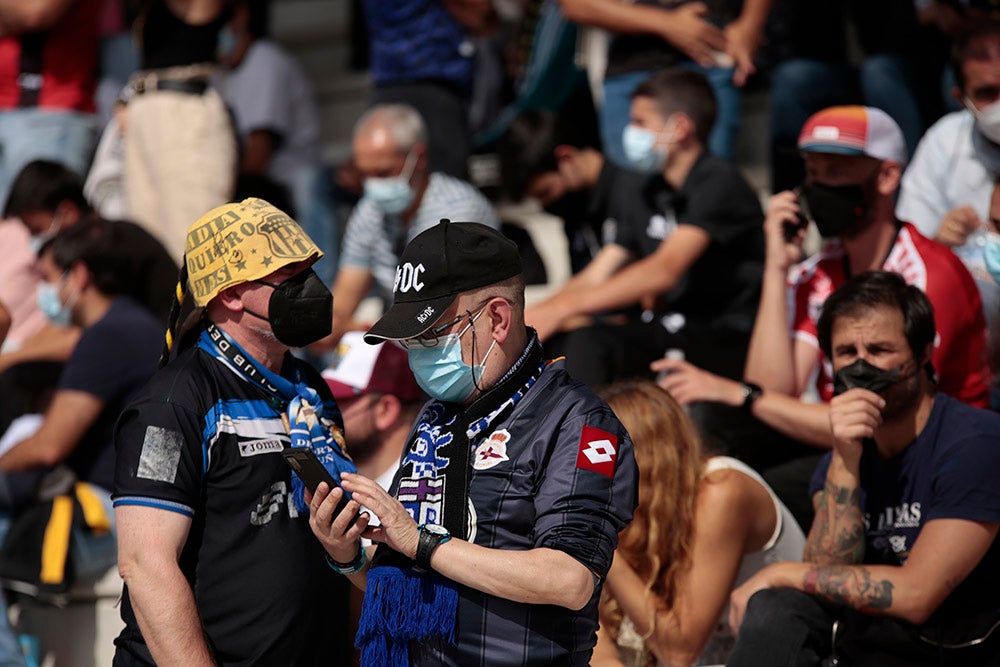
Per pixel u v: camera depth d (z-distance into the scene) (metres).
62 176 20.48
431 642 9.40
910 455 12.22
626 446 9.62
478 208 20.06
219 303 10.70
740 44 21.02
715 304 18.31
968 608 11.84
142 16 22.52
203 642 10.25
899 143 14.80
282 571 10.62
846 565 12.13
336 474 10.77
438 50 22.98
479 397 9.61
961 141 17.48
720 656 13.61
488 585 9.04
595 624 9.71
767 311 15.70
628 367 17.61
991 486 11.70
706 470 13.11
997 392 14.97
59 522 16.09
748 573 13.39
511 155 20.80
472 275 9.44
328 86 30.42
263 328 10.62
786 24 21.91
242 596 10.52
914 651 11.88
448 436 9.62
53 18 23.89
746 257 18.28
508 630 9.27
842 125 14.59
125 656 10.80
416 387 14.38
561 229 24.23
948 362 14.48
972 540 11.65
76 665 16.56
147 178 22.38
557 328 18.17
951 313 14.39
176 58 22.36
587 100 23.17
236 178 23.12
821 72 20.75
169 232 22.08
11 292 20.53
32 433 17.77
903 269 14.75
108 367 16.03
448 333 9.43
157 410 10.34
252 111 25.09
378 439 14.29
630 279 17.88
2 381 18.47
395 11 22.84
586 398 9.65
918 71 20.45
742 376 17.59
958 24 20.14
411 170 19.52
